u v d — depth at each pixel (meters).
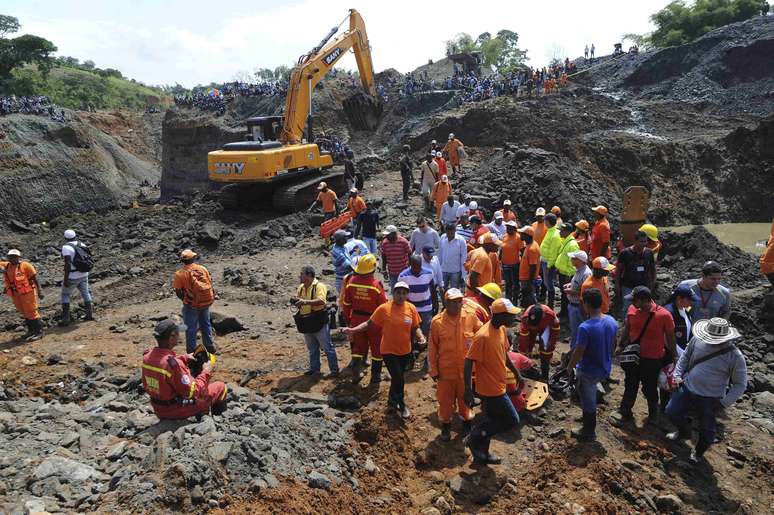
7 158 36.41
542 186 21.03
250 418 6.35
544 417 7.54
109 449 5.96
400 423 7.22
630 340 7.19
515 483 6.21
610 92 41.47
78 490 5.06
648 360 7.11
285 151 21.20
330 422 6.98
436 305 9.88
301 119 24.27
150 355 6.23
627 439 7.07
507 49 83.75
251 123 22.27
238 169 20.53
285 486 5.28
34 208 35.91
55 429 6.53
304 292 8.59
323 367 9.43
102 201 39.50
